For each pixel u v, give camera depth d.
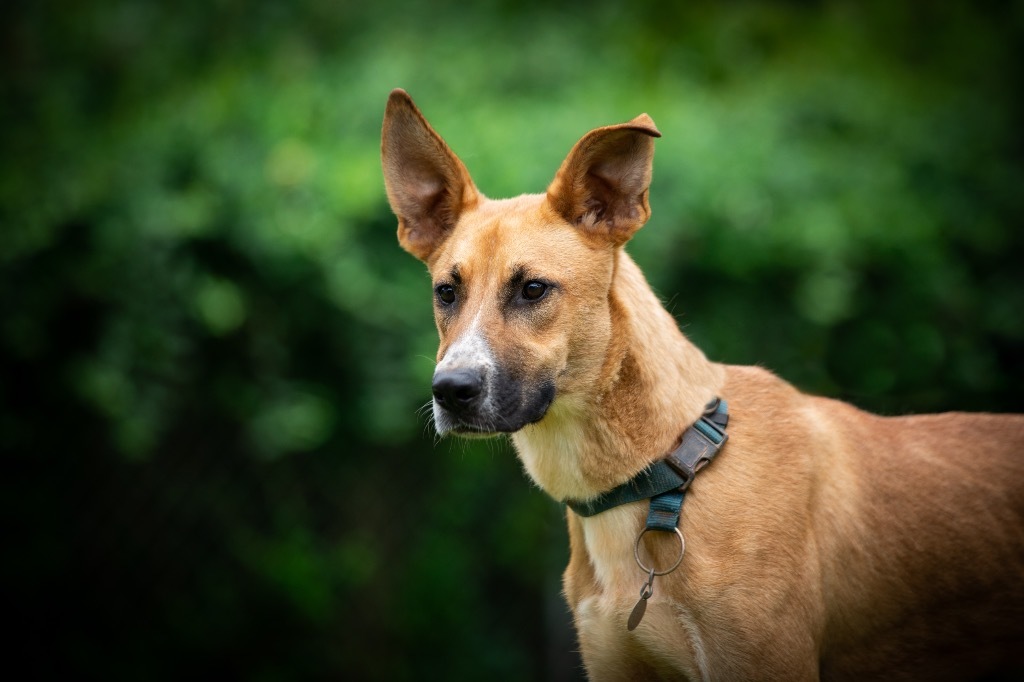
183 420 7.45
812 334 7.95
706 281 7.79
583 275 3.98
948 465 4.22
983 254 9.17
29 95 8.61
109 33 9.41
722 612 3.68
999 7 12.16
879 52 11.36
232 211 6.89
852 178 8.50
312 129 7.75
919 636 4.11
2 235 6.57
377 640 7.96
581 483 3.94
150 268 6.65
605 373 3.92
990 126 10.38
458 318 4.01
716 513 3.76
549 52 9.58
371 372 7.15
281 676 7.51
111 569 7.28
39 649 7.11
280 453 7.23
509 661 8.20
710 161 7.72
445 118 8.23
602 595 4.01
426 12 10.18
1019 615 4.14
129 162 7.16
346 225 6.93
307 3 9.80
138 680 7.17
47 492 7.12
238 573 7.61
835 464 4.04
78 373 6.61
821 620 3.85
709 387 4.04
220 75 8.94
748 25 10.86
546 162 7.29
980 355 8.59
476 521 8.25
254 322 7.02
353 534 7.93
